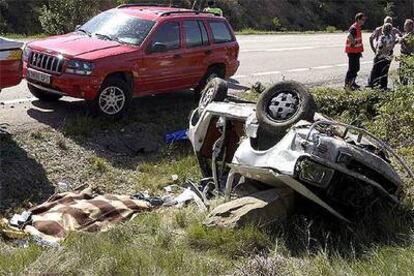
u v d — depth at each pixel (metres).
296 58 20.56
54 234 6.95
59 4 24.58
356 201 6.66
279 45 24.50
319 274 5.09
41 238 6.77
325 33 37.50
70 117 10.55
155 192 8.91
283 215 6.56
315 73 17.56
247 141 7.08
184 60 11.67
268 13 42.72
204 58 12.10
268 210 6.50
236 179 7.77
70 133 9.88
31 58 10.59
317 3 49.50
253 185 7.39
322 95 11.78
